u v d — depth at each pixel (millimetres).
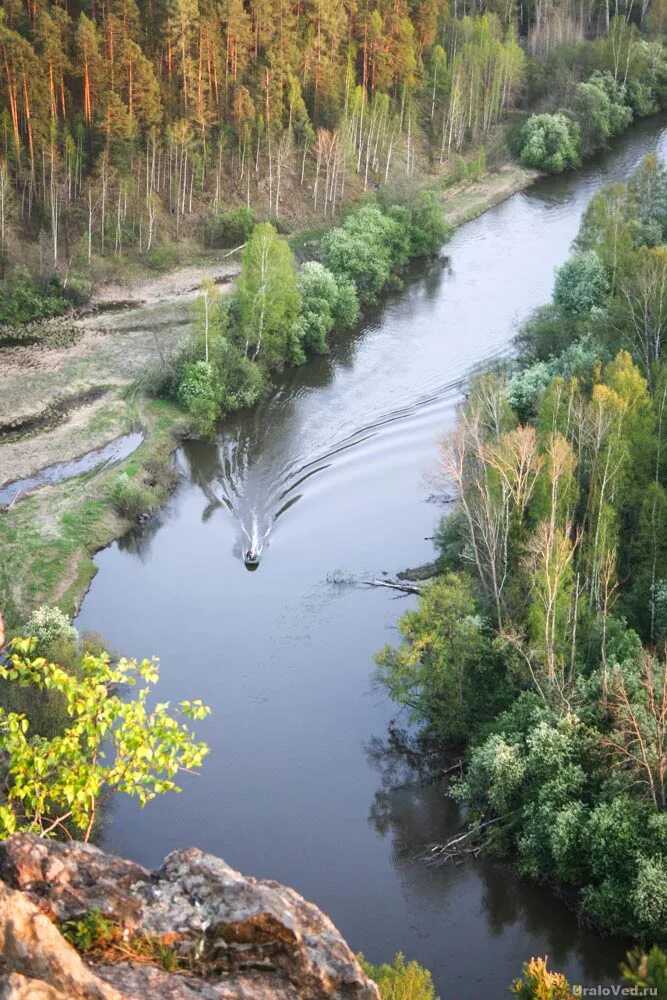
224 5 170875
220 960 23250
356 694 87312
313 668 89875
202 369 122688
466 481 88000
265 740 83125
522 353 125312
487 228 172750
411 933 67938
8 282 140750
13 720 31562
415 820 76438
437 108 199250
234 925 23500
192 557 103125
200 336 124250
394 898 70500
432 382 130625
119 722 81875
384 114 180500
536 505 84250
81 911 23344
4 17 156000
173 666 89938
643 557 87938
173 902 23969
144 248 153625
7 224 146375
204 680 88625
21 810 55000
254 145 168875
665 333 109750
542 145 190625
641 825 66750
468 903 69812
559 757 70562
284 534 105750
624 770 69500
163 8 170500
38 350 133375
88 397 124312
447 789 78875
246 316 130000
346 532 105500
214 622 94938
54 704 72438
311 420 124062
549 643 74750
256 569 101125
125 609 96375
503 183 186250
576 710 73938
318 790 79062
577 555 85562
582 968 65312
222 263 155125
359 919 68875
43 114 152625
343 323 142375
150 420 120625
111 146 155875
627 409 89312
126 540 105375
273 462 116750
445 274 158250
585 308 125438
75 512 106062
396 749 82312
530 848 70062
